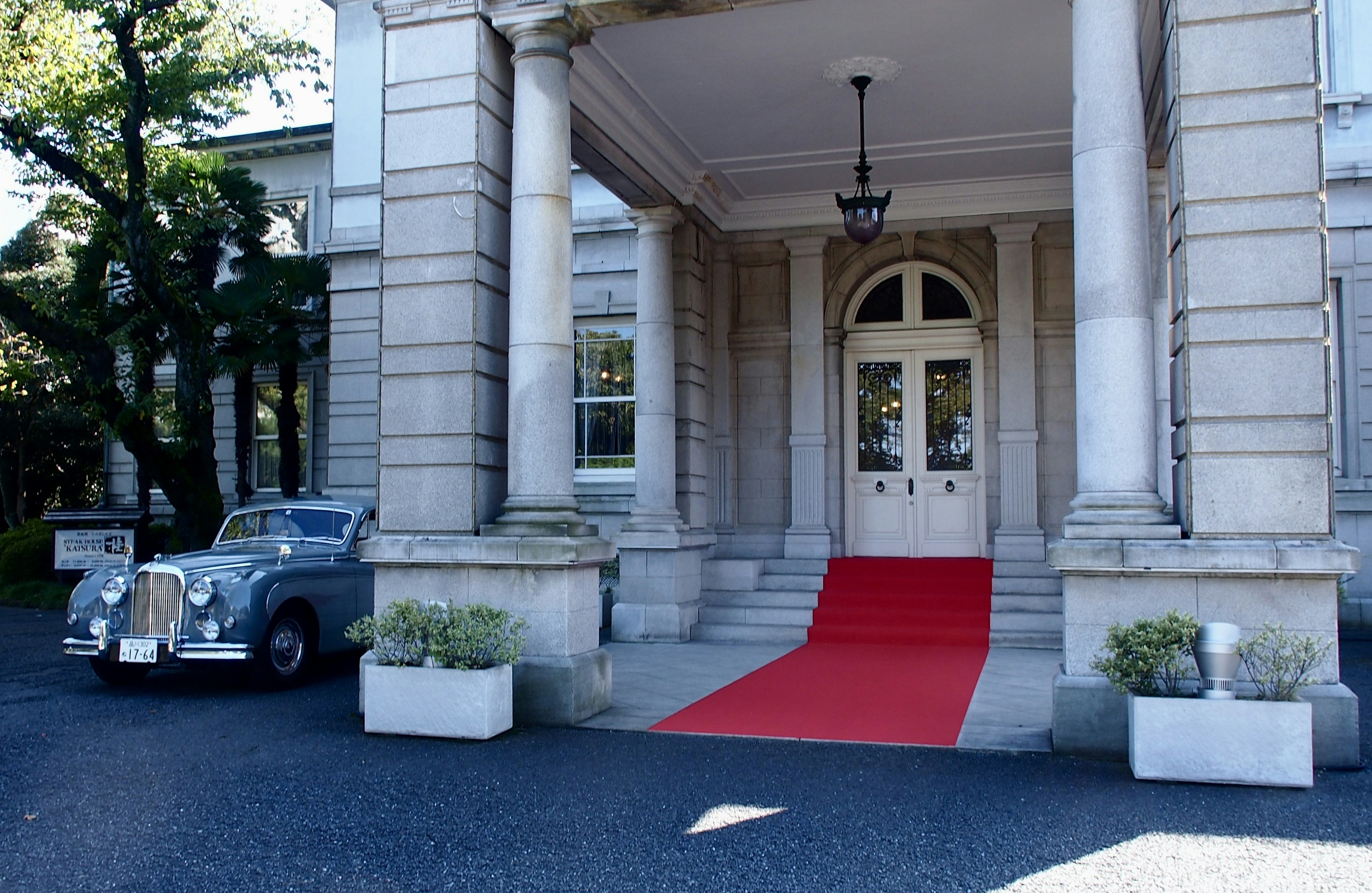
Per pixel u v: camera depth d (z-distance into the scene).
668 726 6.62
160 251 15.16
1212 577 5.65
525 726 6.66
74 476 24.11
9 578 16.66
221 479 18.47
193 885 3.90
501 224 7.38
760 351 12.55
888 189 11.90
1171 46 5.96
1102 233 5.93
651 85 9.12
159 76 14.26
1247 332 5.70
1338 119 11.69
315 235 18.25
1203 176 5.80
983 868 3.98
